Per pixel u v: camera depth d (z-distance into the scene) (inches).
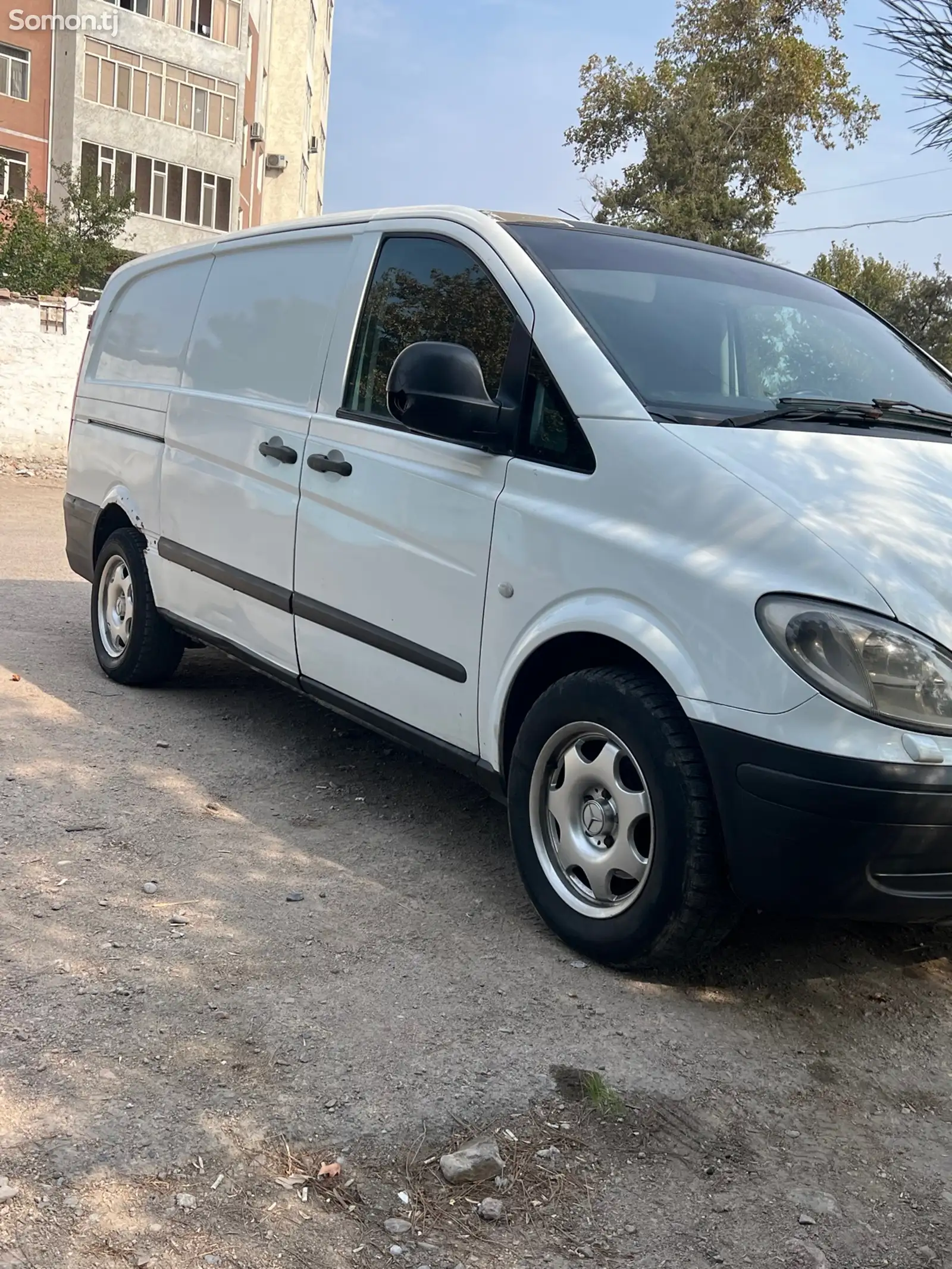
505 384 141.9
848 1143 101.8
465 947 130.1
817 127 1411.2
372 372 164.4
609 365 134.0
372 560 157.6
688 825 116.0
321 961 124.2
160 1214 84.8
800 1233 89.4
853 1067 114.1
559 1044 111.6
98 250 1267.2
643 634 119.4
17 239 1020.5
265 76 1780.3
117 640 232.5
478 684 141.3
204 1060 104.1
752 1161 97.7
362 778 186.2
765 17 1373.0
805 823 107.9
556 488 132.9
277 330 187.0
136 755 188.7
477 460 142.6
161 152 1476.4
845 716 107.0
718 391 139.7
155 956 122.3
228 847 153.9
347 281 173.2
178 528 207.3
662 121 1374.3
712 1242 87.6
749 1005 123.5
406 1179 91.4
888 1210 93.4
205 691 232.7
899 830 106.9
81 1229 82.6
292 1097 99.9
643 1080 106.9
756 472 121.2
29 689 221.5
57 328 700.7
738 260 177.3
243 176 1626.5
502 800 144.1
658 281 155.6
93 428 243.8
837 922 145.4
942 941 143.9
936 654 108.3
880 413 144.4
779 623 110.3
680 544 120.0
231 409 192.4
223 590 193.9
